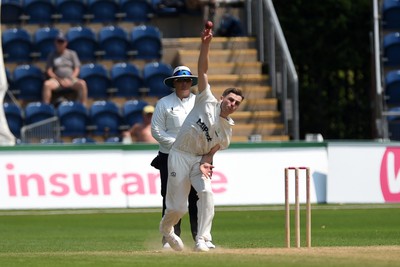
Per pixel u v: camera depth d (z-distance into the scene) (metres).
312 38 115.44
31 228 65.31
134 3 104.44
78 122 92.38
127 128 93.81
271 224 66.69
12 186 79.62
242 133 93.56
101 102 93.56
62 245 52.03
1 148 79.81
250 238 55.75
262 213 75.31
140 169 80.94
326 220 68.88
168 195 40.53
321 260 34.44
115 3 104.12
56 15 103.12
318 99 117.00
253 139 88.75
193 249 40.28
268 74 98.12
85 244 52.69
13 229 64.62
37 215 75.25
